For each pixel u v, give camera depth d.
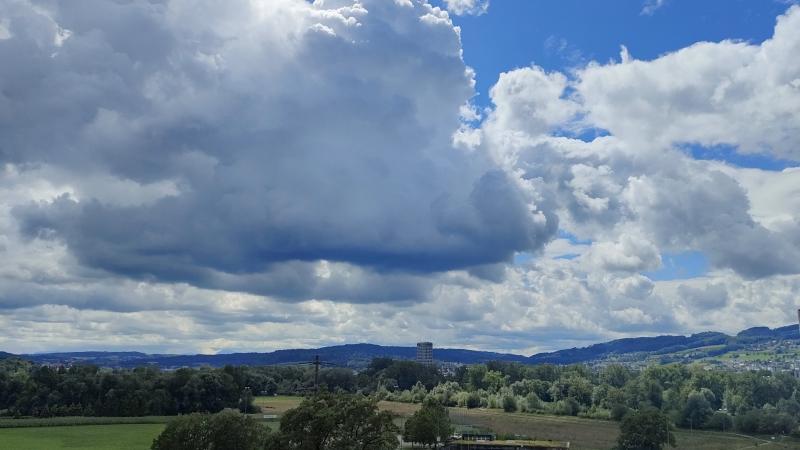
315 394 124.50
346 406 115.56
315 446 115.38
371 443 115.50
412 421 181.62
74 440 192.12
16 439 194.00
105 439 194.62
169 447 124.38
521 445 197.88
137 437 199.88
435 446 185.00
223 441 125.44
